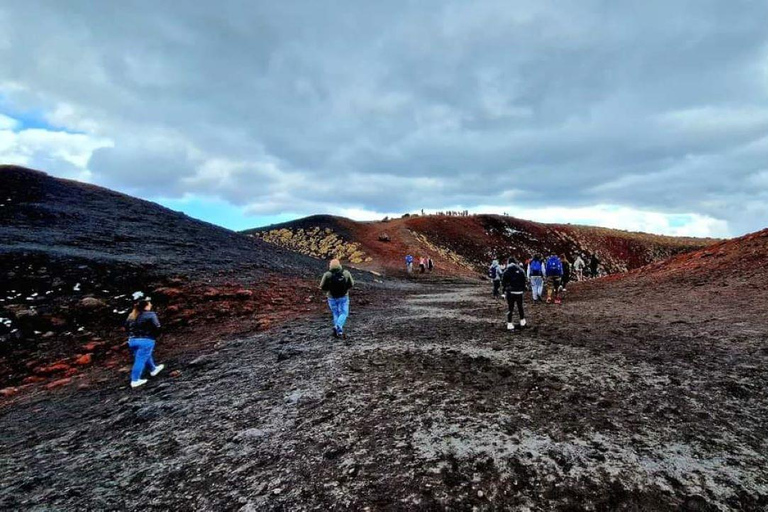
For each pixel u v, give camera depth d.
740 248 16.23
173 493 3.59
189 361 8.38
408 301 18.00
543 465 3.52
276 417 5.01
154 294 13.66
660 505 2.93
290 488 3.47
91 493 3.73
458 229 78.62
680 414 4.38
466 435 4.16
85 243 18.61
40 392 7.55
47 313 11.36
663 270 18.23
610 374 5.78
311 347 8.52
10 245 15.71
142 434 4.96
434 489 3.28
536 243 86.38
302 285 18.94
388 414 4.82
